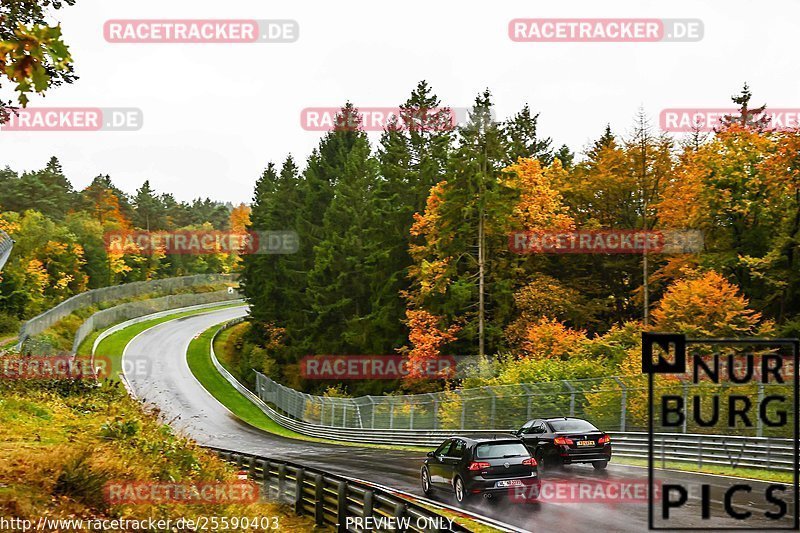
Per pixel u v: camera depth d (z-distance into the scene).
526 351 48.69
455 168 50.62
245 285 93.56
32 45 5.45
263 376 69.81
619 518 13.68
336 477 14.03
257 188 110.44
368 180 74.75
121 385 34.94
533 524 13.55
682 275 47.50
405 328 60.47
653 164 52.44
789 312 44.66
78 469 11.04
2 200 118.56
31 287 76.94
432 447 37.22
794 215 42.97
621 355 39.97
